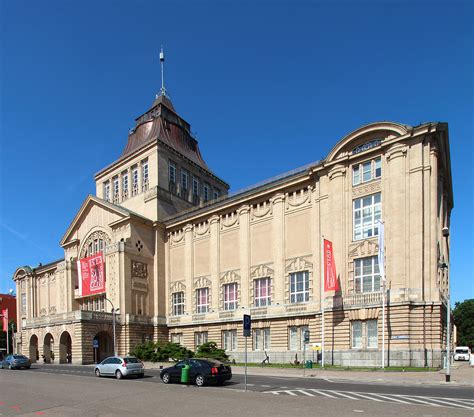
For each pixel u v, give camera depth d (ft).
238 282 150.51
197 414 45.27
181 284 172.96
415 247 104.47
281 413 44.55
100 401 57.11
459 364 139.54
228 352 146.61
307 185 135.44
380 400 52.85
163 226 183.83
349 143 121.90
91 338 155.12
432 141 108.27
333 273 116.78
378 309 105.60
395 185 109.09
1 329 293.43
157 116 222.48
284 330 131.54
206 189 229.66
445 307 117.08
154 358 141.49
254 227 150.00
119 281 166.61
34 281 241.76
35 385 79.71
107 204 186.39
